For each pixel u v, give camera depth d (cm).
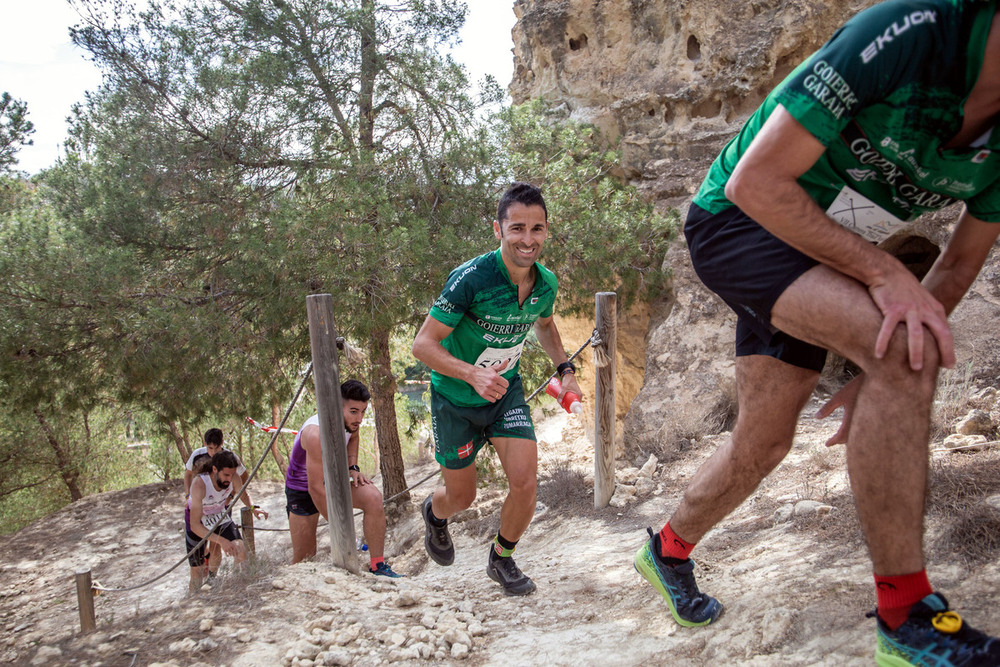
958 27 159
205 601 376
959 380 521
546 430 1172
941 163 178
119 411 1212
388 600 381
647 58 977
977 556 252
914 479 177
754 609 265
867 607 239
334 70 823
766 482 466
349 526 449
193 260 806
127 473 1630
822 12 852
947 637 178
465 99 844
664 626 286
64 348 776
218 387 793
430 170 825
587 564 454
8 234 809
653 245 877
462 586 441
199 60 797
